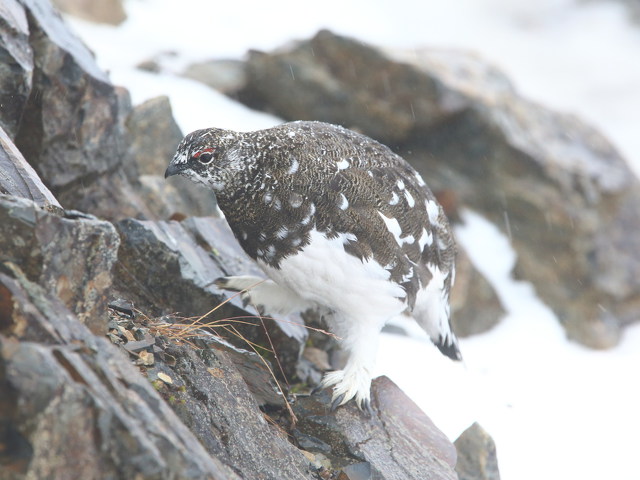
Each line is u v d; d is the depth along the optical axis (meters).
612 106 31.05
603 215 17.98
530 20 34.81
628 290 17.70
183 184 12.81
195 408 6.74
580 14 35.09
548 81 31.58
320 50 17.97
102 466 4.86
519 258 17.67
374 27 27.88
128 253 9.23
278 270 8.48
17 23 9.02
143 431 5.04
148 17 21.88
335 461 7.96
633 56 33.72
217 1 24.30
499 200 17.80
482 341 16.27
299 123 8.86
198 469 5.11
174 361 7.11
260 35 23.47
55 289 5.62
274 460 7.04
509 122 17.75
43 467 4.66
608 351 17.02
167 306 9.44
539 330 16.88
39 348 4.75
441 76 17.62
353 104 17.89
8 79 8.80
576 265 17.50
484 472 10.02
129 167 11.77
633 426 13.66
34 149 9.99
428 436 8.81
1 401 4.55
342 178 8.31
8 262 5.40
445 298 10.09
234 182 8.20
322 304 8.94
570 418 13.52
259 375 8.70
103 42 18.89
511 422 12.27
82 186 10.57
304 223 8.17
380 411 8.84
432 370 12.81
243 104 18.30
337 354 11.92
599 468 11.81
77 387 4.79
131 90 15.88
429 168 17.94
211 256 10.26
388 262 8.53
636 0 36.09
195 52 19.47
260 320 9.77
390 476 7.92
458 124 17.62
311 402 8.55
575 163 18.02
